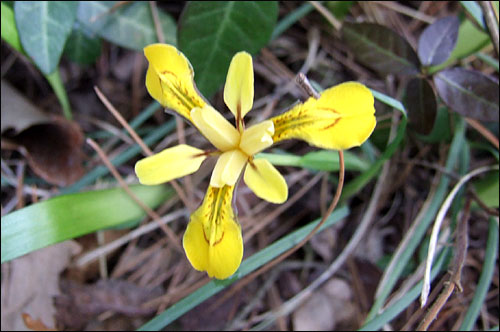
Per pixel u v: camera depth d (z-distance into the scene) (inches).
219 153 8.6
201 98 8.4
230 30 10.8
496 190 10.6
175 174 8.3
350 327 11.2
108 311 11.2
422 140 11.6
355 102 7.8
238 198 11.9
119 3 11.3
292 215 12.1
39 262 11.0
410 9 12.3
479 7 10.3
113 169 10.4
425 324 9.1
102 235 11.7
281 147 12.3
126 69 12.9
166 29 11.6
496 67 10.8
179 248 11.6
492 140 10.8
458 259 9.6
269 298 11.5
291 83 12.6
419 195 11.9
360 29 10.5
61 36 10.6
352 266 11.5
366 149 11.0
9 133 11.6
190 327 11.1
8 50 12.3
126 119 12.8
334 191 12.1
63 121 11.8
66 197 9.9
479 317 11.1
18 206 11.4
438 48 10.2
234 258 7.9
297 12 11.8
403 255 10.5
